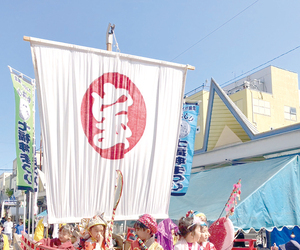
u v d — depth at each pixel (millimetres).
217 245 5180
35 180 8109
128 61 7418
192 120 10047
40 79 6543
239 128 13750
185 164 9594
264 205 8922
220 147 14656
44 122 6445
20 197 35219
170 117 7699
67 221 6273
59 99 6648
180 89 7910
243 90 25984
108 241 4023
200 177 13531
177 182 9359
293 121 27703
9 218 17203
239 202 8734
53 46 6758
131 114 7230
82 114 6766
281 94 27844
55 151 6441
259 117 25781
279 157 11492
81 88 6852
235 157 13305
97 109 6922
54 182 6324
